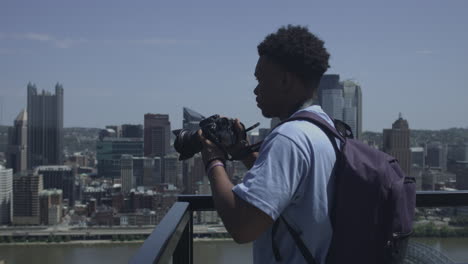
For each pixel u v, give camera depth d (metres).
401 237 1.86
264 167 1.85
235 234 1.83
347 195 1.87
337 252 1.88
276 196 1.81
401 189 1.88
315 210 1.88
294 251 1.94
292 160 1.86
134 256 1.54
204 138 2.15
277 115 2.21
